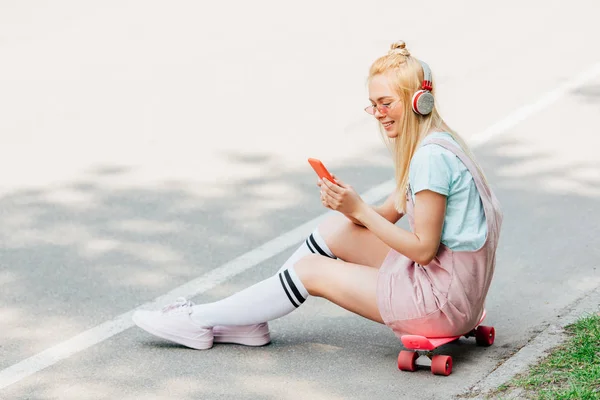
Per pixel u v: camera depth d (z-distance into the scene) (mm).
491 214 4105
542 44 10289
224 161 7434
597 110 8250
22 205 6598
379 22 11516
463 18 11508
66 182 7039
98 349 4641
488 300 5031
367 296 4273
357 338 4719
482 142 7594
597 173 6887
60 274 5504
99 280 5426
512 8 11844
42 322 4934
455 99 8672
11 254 5793
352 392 4180
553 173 6906
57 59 10430
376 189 6824
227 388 4246
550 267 5391
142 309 5066
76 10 12453
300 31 11266
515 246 5695
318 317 4973
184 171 7234
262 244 5922
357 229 4531
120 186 6938
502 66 9602
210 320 4582
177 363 4484
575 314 4758
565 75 9242
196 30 11453
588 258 5484
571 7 11742
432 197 4000
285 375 4355
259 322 4555
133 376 4371
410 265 4246
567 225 5977
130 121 8445
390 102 4102
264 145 7777
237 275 5492
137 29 11555
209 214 6398
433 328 4180
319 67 9898
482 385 4148
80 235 6078
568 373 4109
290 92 9133
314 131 8078
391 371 4359
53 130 8242
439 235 4055
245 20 11828
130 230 6152
